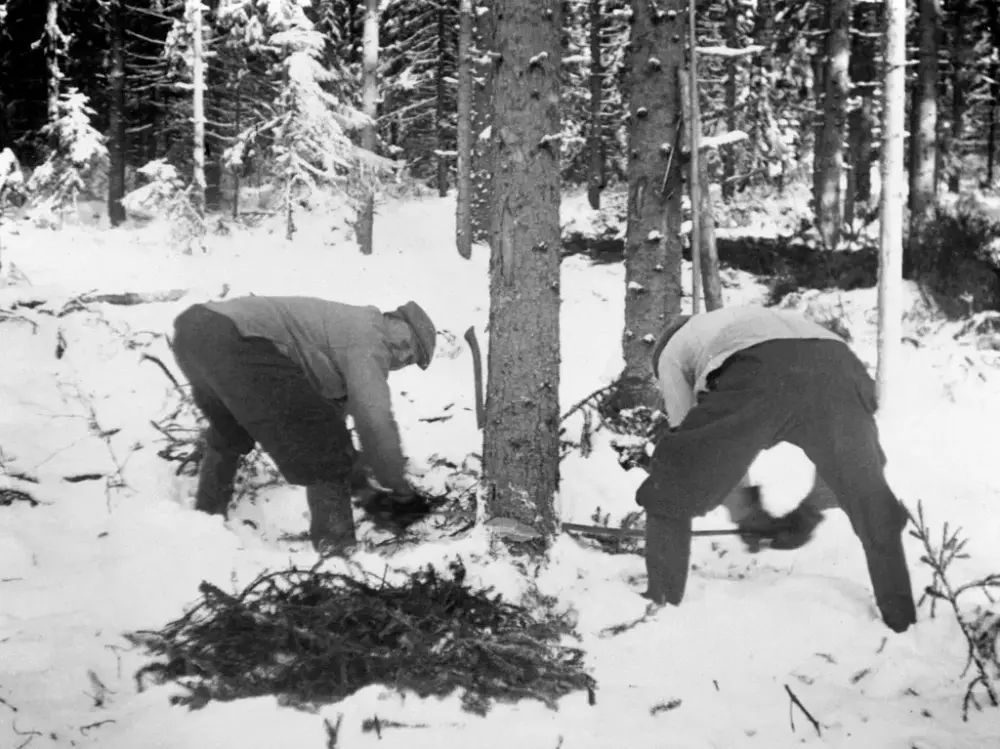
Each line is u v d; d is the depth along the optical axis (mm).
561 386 8602
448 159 23469
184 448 5867
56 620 3553
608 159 21141
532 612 3865
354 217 16516
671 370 4434
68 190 16656
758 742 2934
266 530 5180
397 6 22781
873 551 3807
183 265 12078
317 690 3182
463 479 6070
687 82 7250
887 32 7719
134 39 20500
